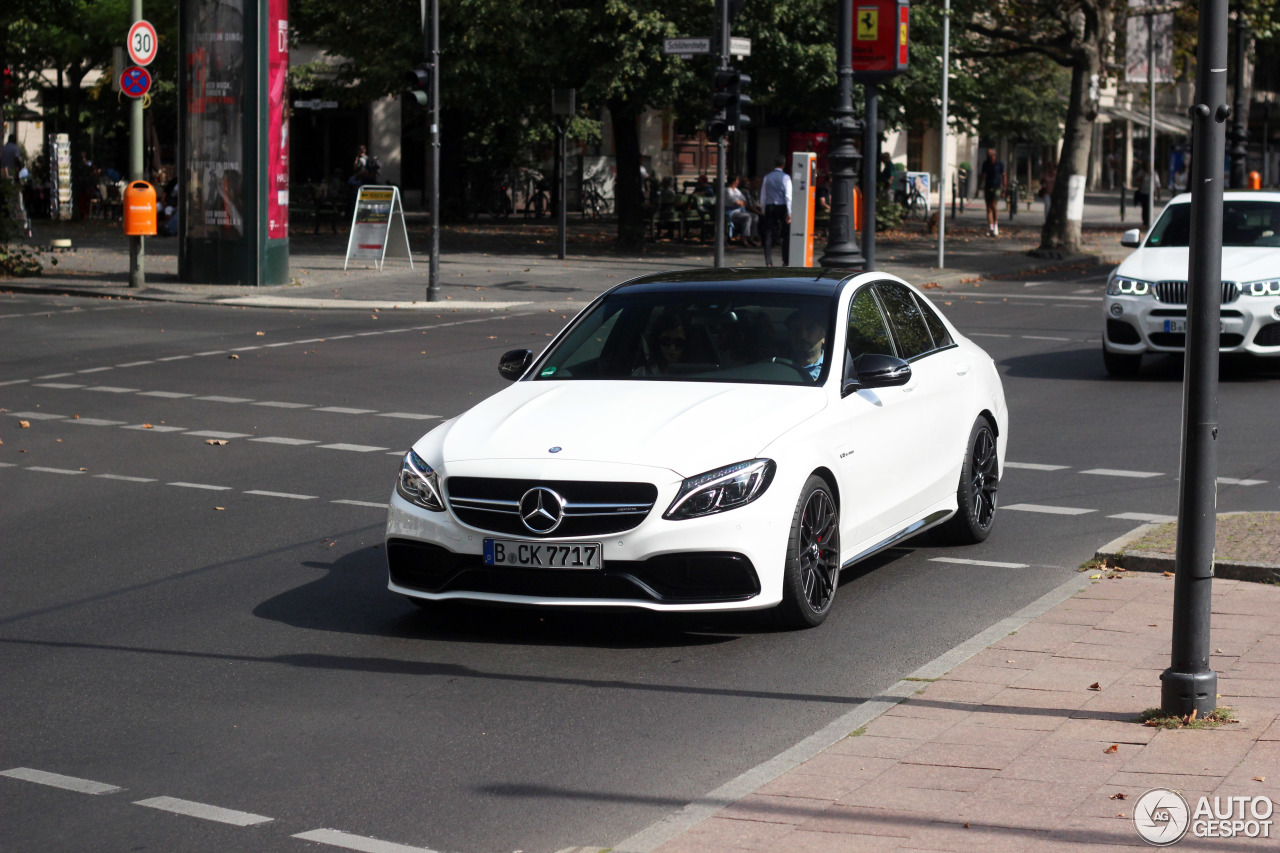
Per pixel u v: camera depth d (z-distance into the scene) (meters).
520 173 49.66
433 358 17.91
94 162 52.25
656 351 7.95
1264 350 15.55
